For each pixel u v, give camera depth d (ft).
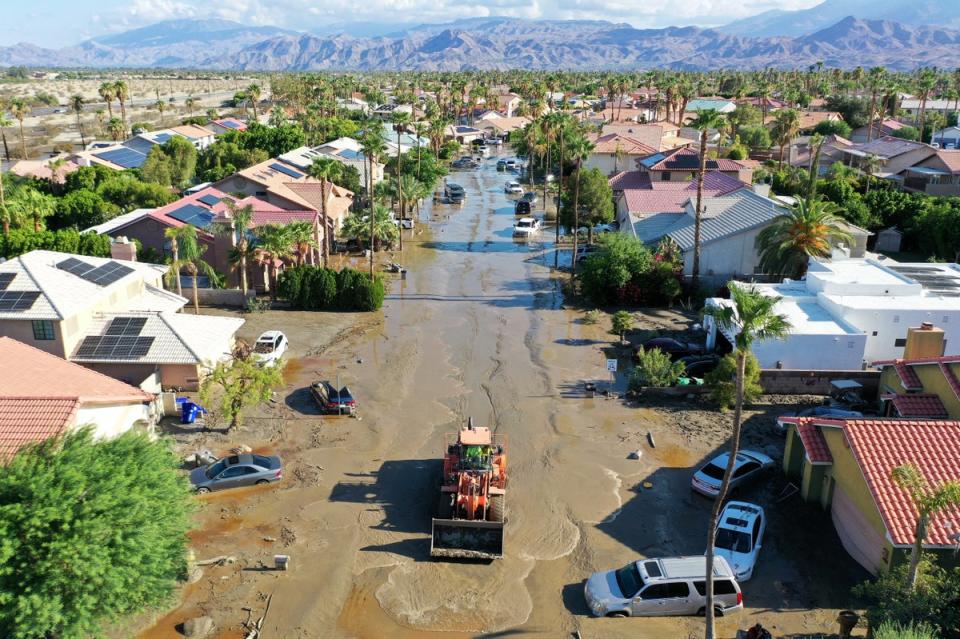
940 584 65.16
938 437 80.23
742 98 615.98
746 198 196.65
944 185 278.46
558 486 94.99
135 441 70.33
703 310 140.87
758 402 120.88
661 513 89.20
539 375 131.64
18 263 121.80
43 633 56.65
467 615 71.61
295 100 591.78
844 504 83.51
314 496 91.50
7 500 59.26
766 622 70.64
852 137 427.74
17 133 501.97
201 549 80.38
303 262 183.32
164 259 178.09
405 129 381.19
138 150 334.85
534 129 362.12
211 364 120.37
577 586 76.23
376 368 133.49
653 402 120.98
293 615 70.69
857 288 139.44
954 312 127.24
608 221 252.83
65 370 99.91
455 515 83.97
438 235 250.78
